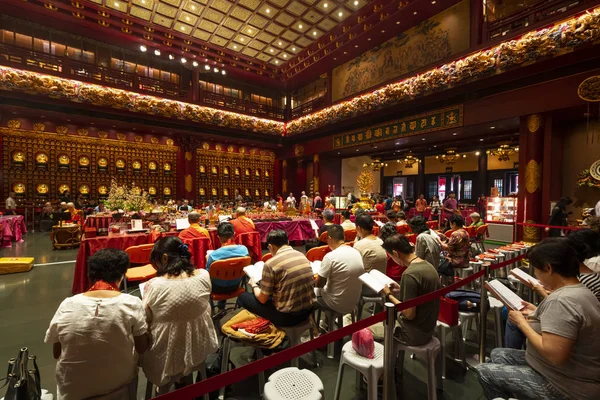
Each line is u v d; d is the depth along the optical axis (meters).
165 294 1.80
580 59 7.66
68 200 13.38
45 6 12.06
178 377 1.87
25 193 13.73
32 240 9.71
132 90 14.30
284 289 2.33
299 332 2.43
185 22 14.12
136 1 12.58
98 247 4.75
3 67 11.25
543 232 8.49
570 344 1.42
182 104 15.68
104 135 15.68
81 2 12.45
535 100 8.59
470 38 10.51
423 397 2.31
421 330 2.09
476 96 10.14
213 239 6.43
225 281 3.16
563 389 1.51
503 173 17.42
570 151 9.06
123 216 6.76
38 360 2.79
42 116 13.55
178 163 17.67
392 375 1.79
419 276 2.07
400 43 13.19
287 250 2.51
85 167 15.19
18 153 13.59
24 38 13.38
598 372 1.43
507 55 8.60
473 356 2.87
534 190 8.62
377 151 17.94
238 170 20.45
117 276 1.64
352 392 2.37
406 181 22.64
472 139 13.71
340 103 15.19
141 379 2.57
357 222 3.42
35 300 4.38
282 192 21.80
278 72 19.22
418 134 12.22
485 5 10.20
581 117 8.79
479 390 2.40
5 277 5.55
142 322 1.63
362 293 3.41
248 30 14.77
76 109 13.35
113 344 1.50
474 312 2.72
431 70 10.93
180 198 17.55
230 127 17.62
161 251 2.01
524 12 8.91
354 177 21.95
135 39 14.30
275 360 1.16
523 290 3.95
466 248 4.36
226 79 19.17
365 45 14.33
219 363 2.47
